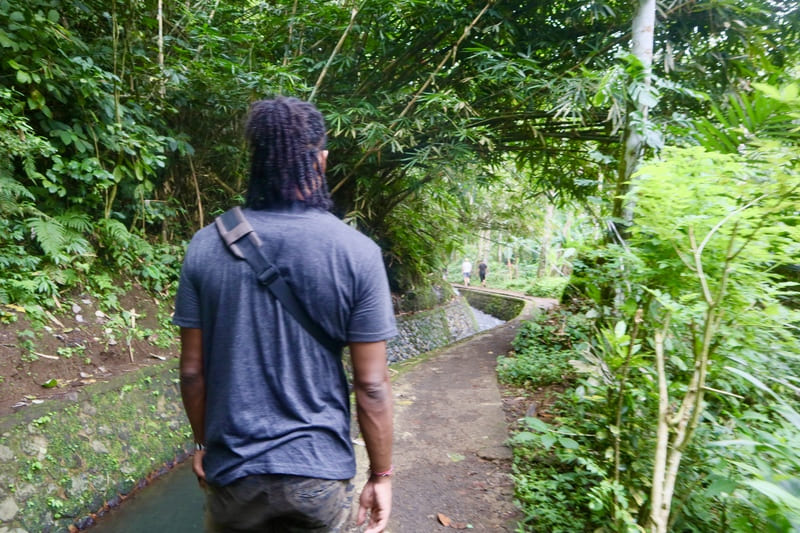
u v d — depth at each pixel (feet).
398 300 28.58
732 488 4.68
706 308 4.94
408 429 11.21
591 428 7.89
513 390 13.76
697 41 14.32
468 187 17.08
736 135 7.11
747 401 6.49
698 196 4.85
